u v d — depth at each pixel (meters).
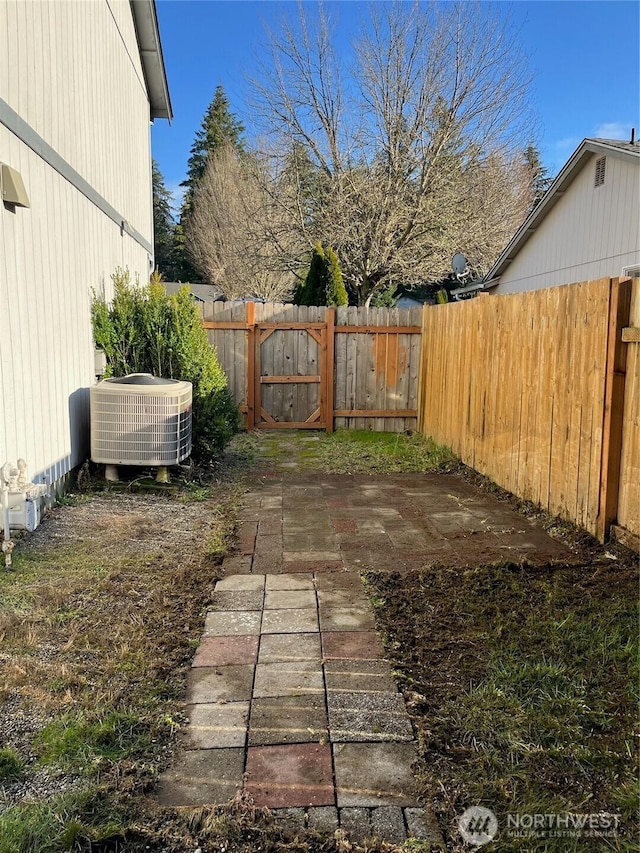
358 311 8.59
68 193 5.17
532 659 2.52
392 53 16.17
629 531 3.72
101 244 6.43
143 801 1.73
